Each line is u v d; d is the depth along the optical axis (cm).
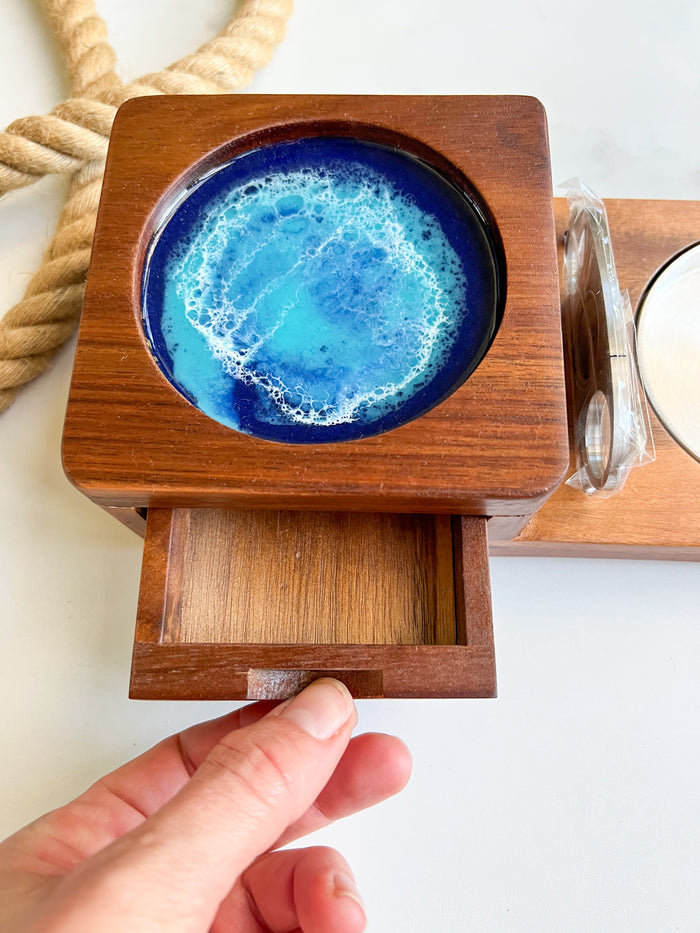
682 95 28
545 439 16
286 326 18
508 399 16
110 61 26
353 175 19
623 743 22
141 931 12
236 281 18
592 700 22
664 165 27
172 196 18
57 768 21
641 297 23
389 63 28
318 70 28
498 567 23
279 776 14
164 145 18
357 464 16
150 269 18
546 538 21
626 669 22
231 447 16
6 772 21
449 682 16
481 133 18
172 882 13
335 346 17
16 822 21
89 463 16
